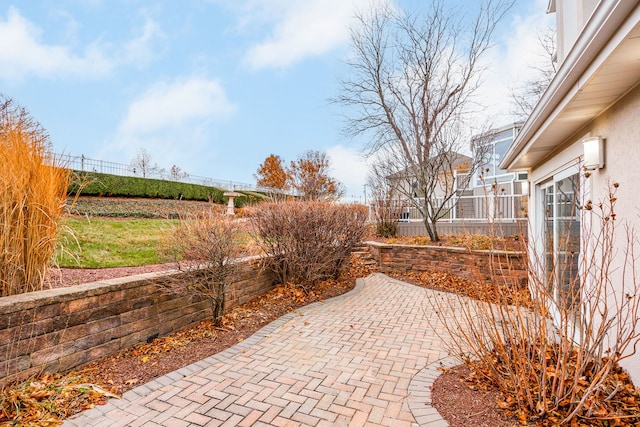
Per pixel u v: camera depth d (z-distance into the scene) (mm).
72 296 3326
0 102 5266
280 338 4465
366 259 9898
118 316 3756
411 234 12469
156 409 2844
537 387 2836
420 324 5023
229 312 5355
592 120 3666
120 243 7273
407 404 2916
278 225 6668
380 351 4059
